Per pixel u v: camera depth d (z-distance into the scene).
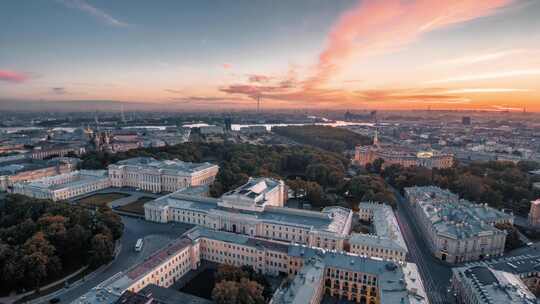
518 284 171.12
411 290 154.62
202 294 183.38
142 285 170.62
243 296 154.38
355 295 182.25
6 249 187.50
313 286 163.38
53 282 193.75
